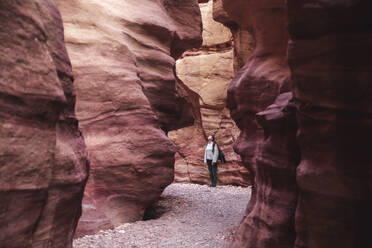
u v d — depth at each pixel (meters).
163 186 7.10
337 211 2.65
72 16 6.77
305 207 2.90
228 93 5.70
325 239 2.74
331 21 2.53
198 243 5.27
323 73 2.66
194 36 10.12
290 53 2.85
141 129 6.88
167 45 8.73
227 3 5.92
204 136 15.80
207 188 12.68
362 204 2.52
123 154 6.61
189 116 10.88
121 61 6.96
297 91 2.90
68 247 2.74
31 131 2.17
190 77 15.35
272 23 5.07
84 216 5.89
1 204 1.89
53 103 2.39
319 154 2.81
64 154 2.56
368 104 2.46
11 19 2.08
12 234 1.98
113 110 6.70
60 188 2.49
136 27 7.71
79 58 6.63
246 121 5.46
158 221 6.86
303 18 2.68
